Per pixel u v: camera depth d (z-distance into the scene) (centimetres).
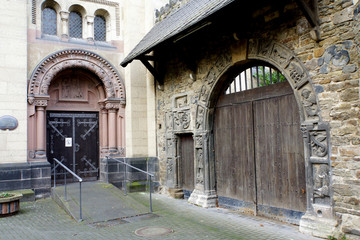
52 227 646
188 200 870
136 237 576
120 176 1084
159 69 1048
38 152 962
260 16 664
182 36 715
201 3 762
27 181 915
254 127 721
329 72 535
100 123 1136
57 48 1022
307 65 568
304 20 576
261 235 570
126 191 985
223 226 636
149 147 1096
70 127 1088
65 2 1051
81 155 1101
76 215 717
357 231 489
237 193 765
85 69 1070
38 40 994
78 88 1105
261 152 702
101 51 1096
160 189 1032
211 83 809
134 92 1096
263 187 695
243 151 750
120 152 1103
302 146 610
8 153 897
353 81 502
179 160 968
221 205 812
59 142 1064
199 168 855
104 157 1103
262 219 678
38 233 603
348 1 510
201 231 605
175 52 963
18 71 925
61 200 823
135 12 1131
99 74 1079
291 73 596
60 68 1013
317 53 552
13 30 927
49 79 992
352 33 504
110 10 1134
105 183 1037
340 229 514
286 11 608
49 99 1048
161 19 1071
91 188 958
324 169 544
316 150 556
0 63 903
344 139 513
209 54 816
